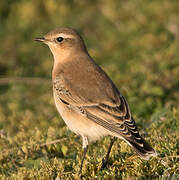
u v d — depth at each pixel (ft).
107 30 71.46
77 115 34.47
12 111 53.01
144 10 72.54
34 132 41.88
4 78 62.90
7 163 37.09
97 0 76.69
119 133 31.96
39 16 74.95
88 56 38.78
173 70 53.98
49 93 58.29
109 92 34.24
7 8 76.69
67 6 75.77
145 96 49.78
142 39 65.41
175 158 32.24
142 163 31.68
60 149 37.93
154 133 37.63
